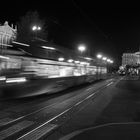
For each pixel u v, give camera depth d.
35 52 15.98
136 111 12.33
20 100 14.55
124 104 14.55
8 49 13.50
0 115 10.68
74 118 10.56
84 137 7.77
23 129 8.63
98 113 11.70
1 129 8.54
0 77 12.64
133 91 22.50
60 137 7.86
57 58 19.09
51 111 12.03
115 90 23.38
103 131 8.45
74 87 24.33
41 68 16.23
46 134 8.12
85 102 15.16
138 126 9.19
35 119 10.22
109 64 55.06
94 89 23.84
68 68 21.38
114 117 10.85
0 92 12.75
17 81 13.77
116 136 7.85
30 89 15.07
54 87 18.47
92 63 32.22
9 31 42.09
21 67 14.15
